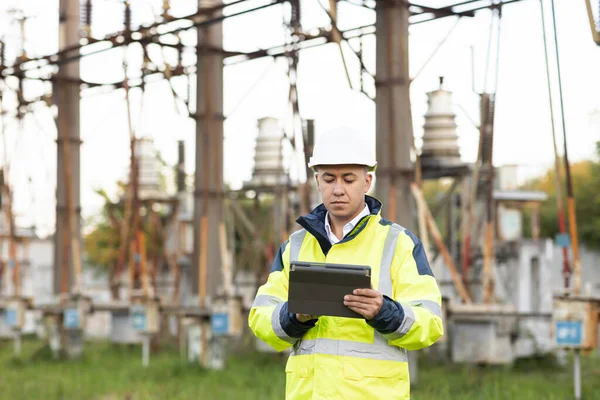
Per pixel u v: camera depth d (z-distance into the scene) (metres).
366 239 4.08
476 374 13.60
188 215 25.00
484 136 15.41
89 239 33.81
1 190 22.89
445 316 13.73
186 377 14.57
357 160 3.95
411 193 12.73
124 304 19.50
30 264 29.38
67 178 18.75
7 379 15.08
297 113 15.13
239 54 16.73
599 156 36.50
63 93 18.98
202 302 15.95
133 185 17.08
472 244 18.86
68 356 18.75
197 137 16.52
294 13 15.10
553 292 11.21
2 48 19.44
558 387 12.20
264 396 11.75
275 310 4.07
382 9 12.77
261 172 20.69
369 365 3.97
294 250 4.23
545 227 38.72
